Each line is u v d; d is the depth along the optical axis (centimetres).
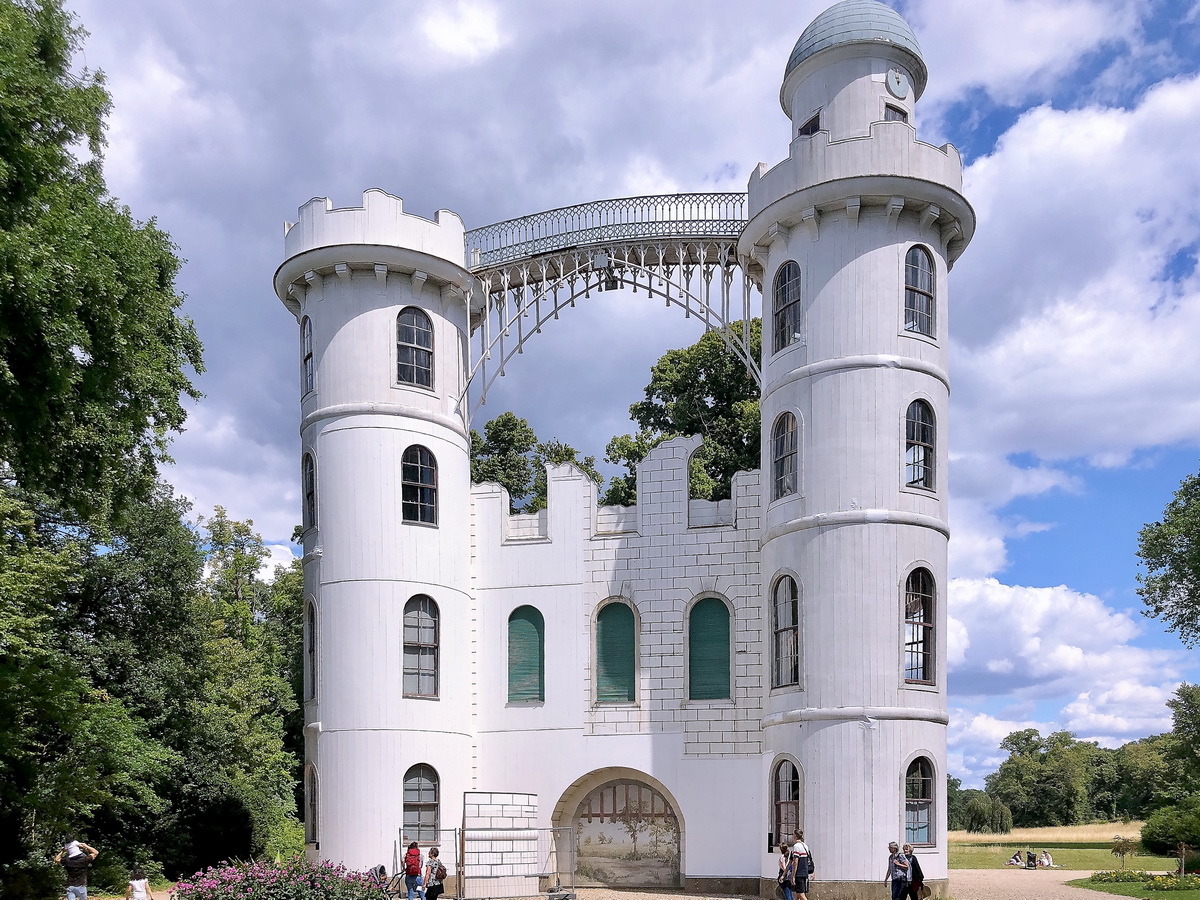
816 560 2753
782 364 2936
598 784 3181
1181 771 6200
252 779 4459
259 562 5666
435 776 3092
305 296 3319
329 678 3078
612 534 3244
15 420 1912
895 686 2662
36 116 1983
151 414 2325
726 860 2969
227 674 4703
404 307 3244
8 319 1802
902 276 2831
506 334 3425
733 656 3061
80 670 3244
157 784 3659
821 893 2606
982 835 8538
